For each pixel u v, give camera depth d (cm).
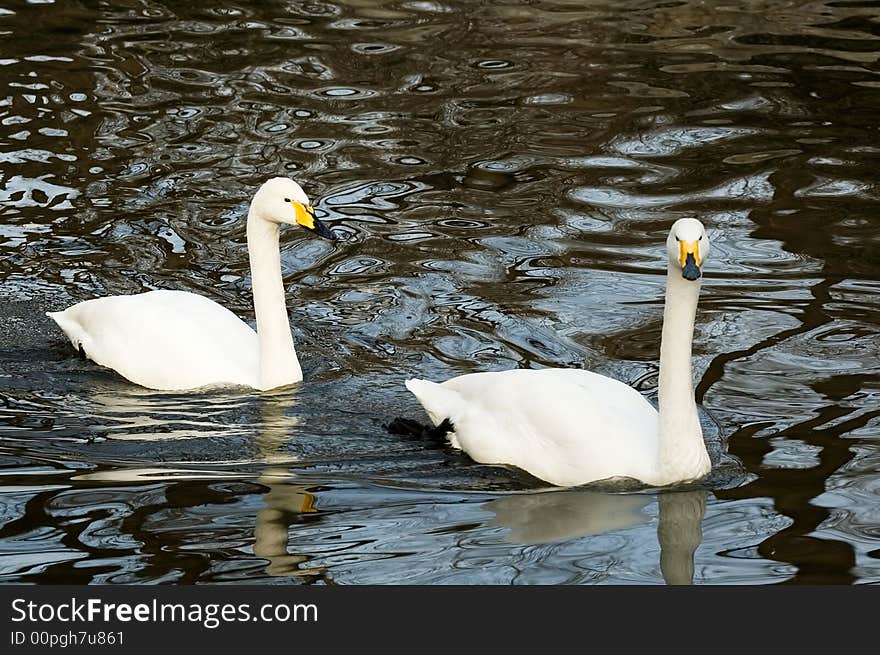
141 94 2070
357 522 1064
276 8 2509
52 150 1869
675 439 1110
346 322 1452
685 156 1877
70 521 1055
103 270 1565
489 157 1875
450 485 1134
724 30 2405
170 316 1384
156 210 1711
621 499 1102
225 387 1337
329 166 1838
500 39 2355
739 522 1056
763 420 1229
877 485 1106
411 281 1535
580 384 1180
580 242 1627
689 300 1088
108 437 1220
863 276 1528
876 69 2195
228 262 1599
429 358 1372
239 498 1102
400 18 2466
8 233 1642
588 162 1859
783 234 1641
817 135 1939
